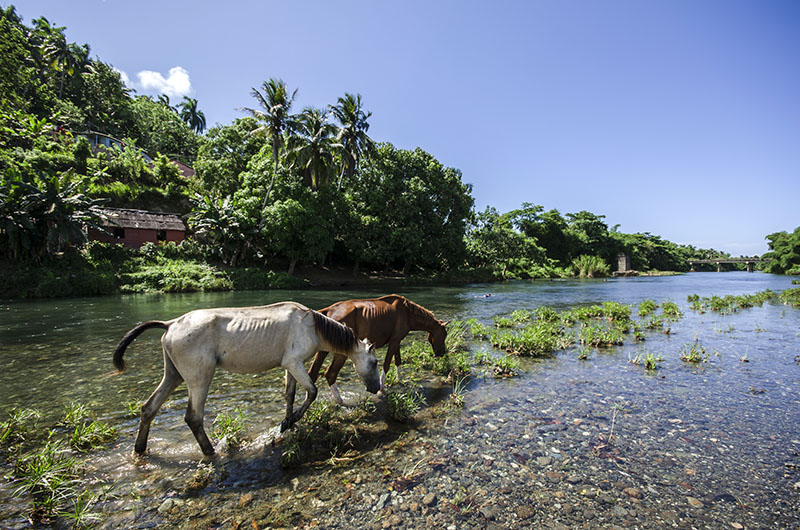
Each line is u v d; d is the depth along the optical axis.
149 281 24.02
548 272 55.62
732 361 8.14
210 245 30.64
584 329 10.86
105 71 55.38
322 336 4.80
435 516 3.12
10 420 4.53
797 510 3.26
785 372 7.34
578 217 81.69
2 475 3.67
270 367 4.56
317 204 30.42
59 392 6.03
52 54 48.62
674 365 7.82
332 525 2.99
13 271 20.33
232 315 4.35
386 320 6.12
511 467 3.89
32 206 21.38
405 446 4.32
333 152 32.78
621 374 7.18
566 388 6.36
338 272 37.72
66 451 4.13
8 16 50.94
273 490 3.47
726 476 3.78
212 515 3.10
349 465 3.91
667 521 3.10
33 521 3.02
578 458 4.09
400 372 7.27
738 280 50.72
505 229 56.09
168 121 59.78
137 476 3.68
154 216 33.44
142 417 4.06
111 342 9.47
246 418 5.08
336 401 5.58
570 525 3.03
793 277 58.88
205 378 4.11
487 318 14.45
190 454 4.12
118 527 2.95
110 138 46.31
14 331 10.84
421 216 37.41
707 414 5.30
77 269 22.52
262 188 29.95
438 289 29.64
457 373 6.99
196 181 41.69
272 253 33.22
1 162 28.77
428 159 39.75
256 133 29.25
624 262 77.19
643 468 3.90
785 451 4.29
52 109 45.06
